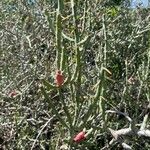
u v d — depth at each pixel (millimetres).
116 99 589
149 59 499
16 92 570
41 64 604
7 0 795
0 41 677
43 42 653
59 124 485
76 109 394
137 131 389
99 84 371
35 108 554
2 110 566
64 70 368
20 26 723
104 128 409
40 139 535
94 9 602
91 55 624
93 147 549
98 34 592
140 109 566
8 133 544
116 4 850
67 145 417
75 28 375
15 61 636
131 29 713
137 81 585
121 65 651
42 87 357
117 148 572
